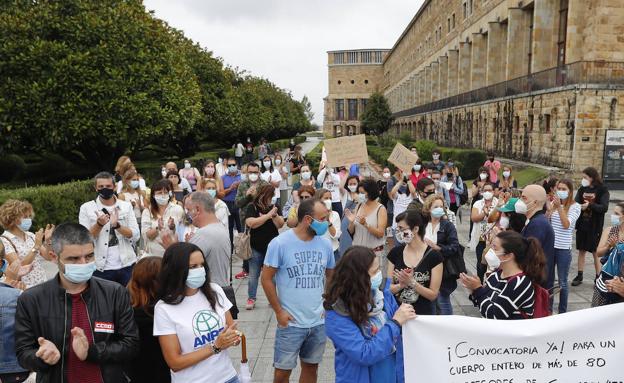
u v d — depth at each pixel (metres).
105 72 18.78
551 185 8.02
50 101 17.70
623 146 20.30
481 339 3.39
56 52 17.78
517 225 5.99
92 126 18.48
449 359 3.40
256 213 7.34
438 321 3.39
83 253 3.07
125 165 7.89
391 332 3.26
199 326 3.35
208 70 35.62
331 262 4.63
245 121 50.50
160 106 20.66
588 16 24.70
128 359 3.27
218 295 3.62
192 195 5.17
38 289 3.15
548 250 5.57
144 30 20.50
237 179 11.05
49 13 18.23
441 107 50.47
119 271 6.05
